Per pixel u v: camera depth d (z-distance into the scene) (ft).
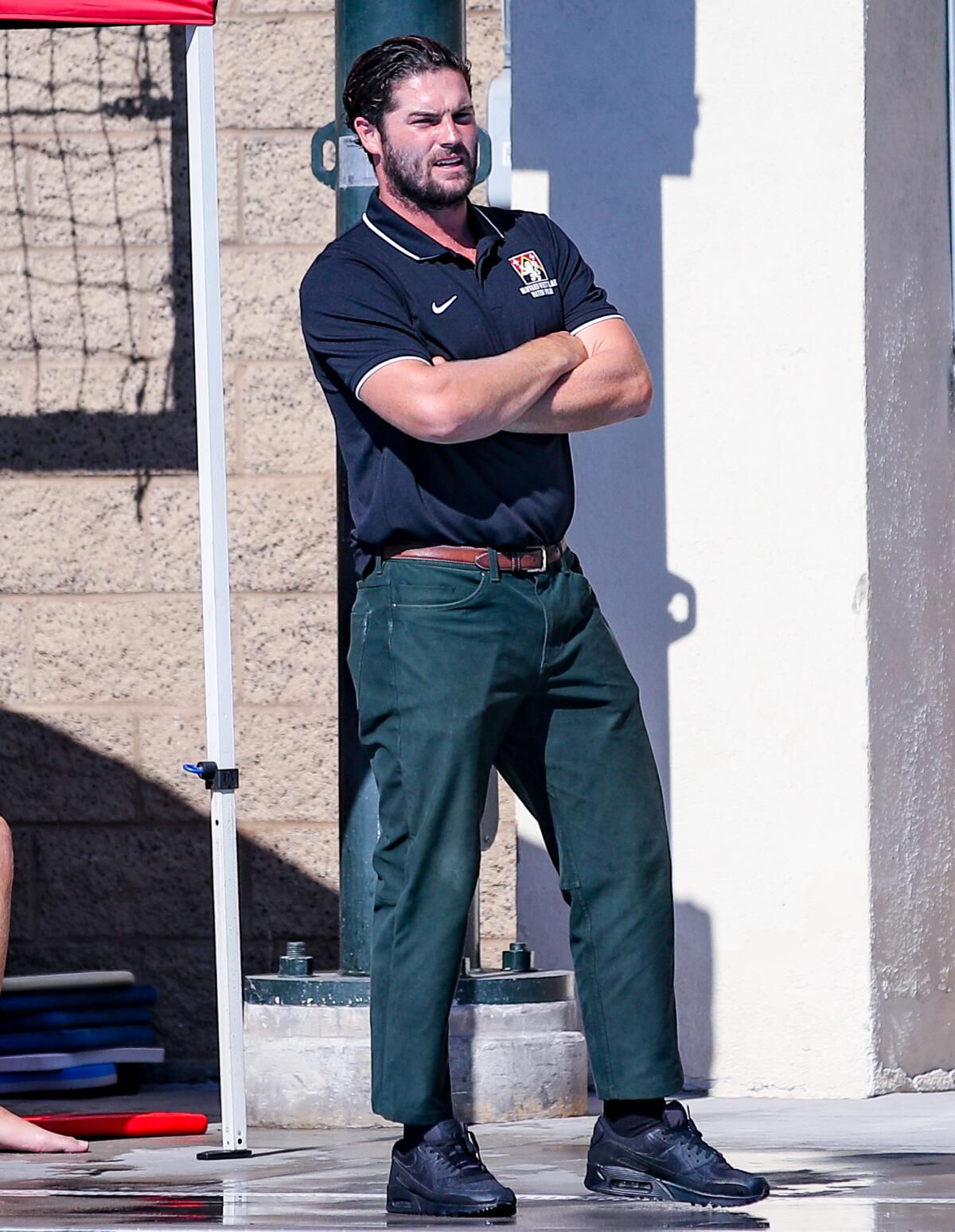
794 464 68.23
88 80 78.13
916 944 69.36
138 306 77.77
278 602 76.59
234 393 77.15
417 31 63.52
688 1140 42.88
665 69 69.67
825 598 67.72
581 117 70.44
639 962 42.88
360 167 64.64
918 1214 40.22
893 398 69.31
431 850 42.09
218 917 54.08
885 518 68.54
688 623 69.00
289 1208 43.19
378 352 41.91
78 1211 43.14
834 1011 67.00
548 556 42.88
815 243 68.18
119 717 77.15
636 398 43.06
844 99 68.03
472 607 42.06
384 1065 42.32
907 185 70.69
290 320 77.10
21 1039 70.33
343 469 66.54
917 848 69.72
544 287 43.91
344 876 65.26
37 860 77.25
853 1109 63.36
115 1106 68.23
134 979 76.59
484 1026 62.64
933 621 71.31
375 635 42.91
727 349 69.00
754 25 68.95
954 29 73.92
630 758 43.32
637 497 69.62
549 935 69.77
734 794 68.33
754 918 67.92
